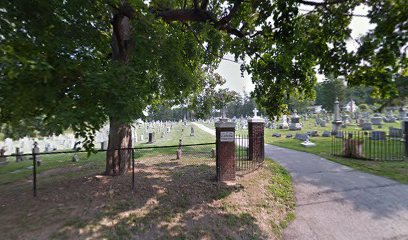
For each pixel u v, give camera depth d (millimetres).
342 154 10570
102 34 7125
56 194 5457
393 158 9711
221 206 5188
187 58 9711
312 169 8391
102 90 4031
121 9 5676
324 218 4906
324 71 4488
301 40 4895
